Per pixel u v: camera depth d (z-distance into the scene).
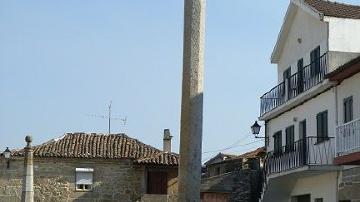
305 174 25.62
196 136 6.30
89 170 32.81
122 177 32.97
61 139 34.78
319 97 25.08
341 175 22.95
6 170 32.38
